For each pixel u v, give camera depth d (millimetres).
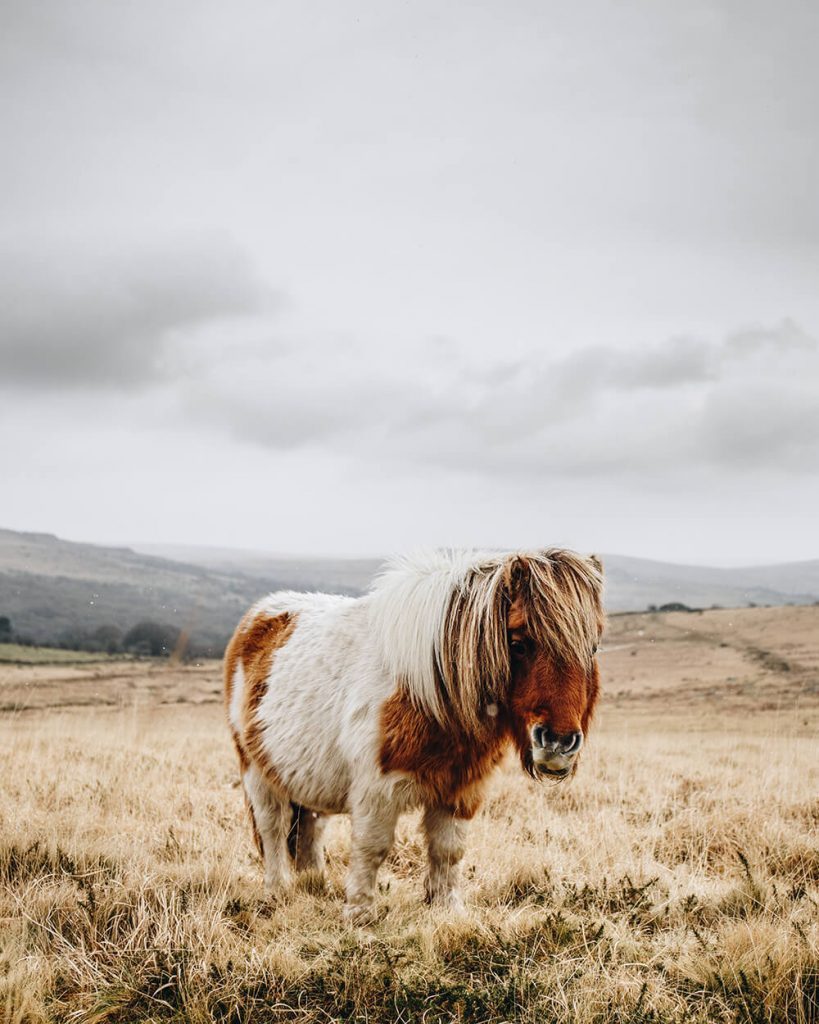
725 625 58156
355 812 4434
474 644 4059
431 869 4594
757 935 3797
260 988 3484
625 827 6359
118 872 4789
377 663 4520
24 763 8203
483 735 4180
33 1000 3355
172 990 3539
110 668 50312
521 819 6793
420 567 4586
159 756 9742
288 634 5297
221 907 4320
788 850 5660
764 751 12539
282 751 4891
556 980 3436
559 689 3773
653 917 4320
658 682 39250
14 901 4367
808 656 44031
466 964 3762
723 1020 3221
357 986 3467
